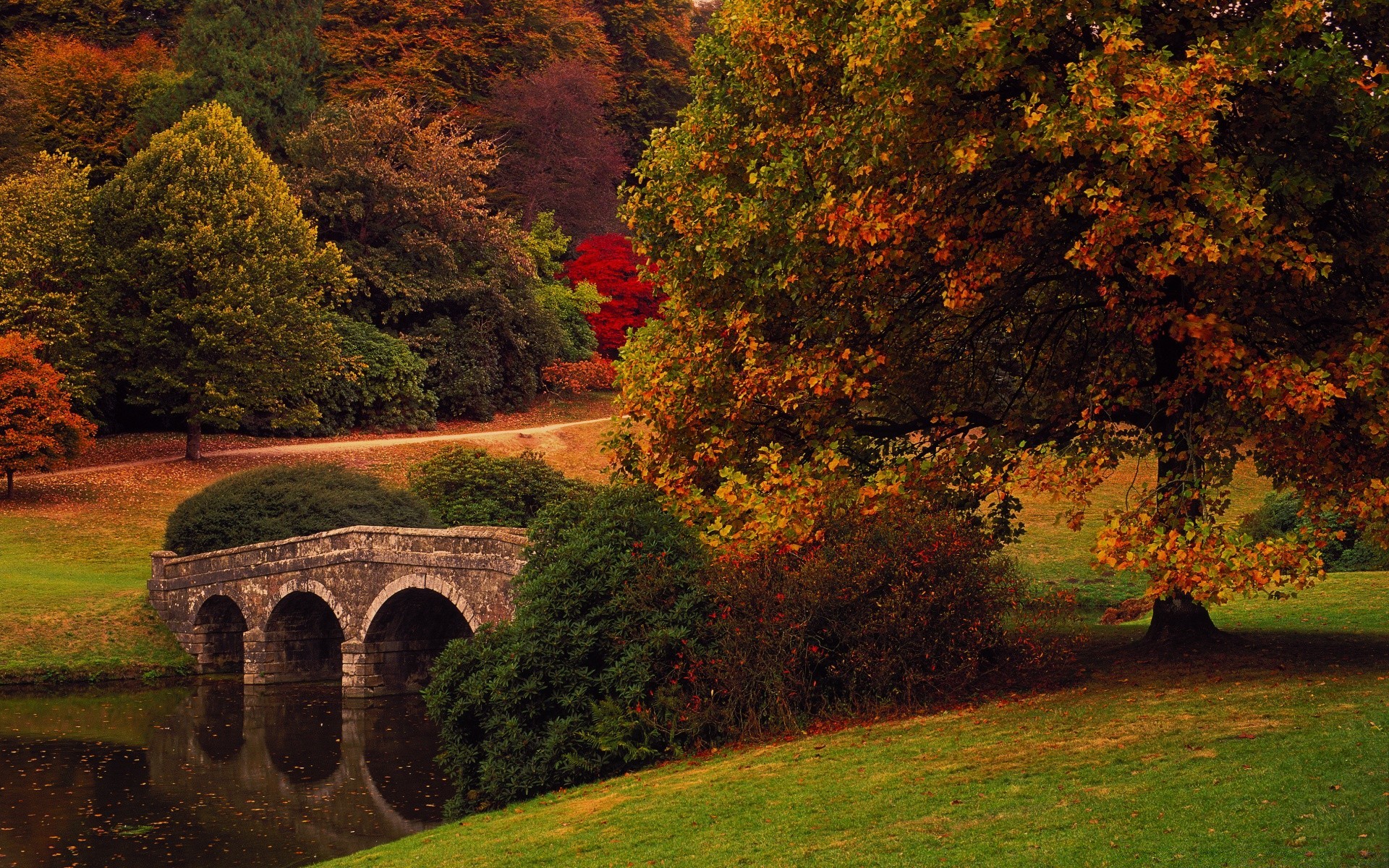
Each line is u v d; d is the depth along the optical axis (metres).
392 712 26.45
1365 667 13.43
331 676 32.09
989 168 12.85
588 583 16.17
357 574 27.89
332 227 53.78
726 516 13.88
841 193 13.84
